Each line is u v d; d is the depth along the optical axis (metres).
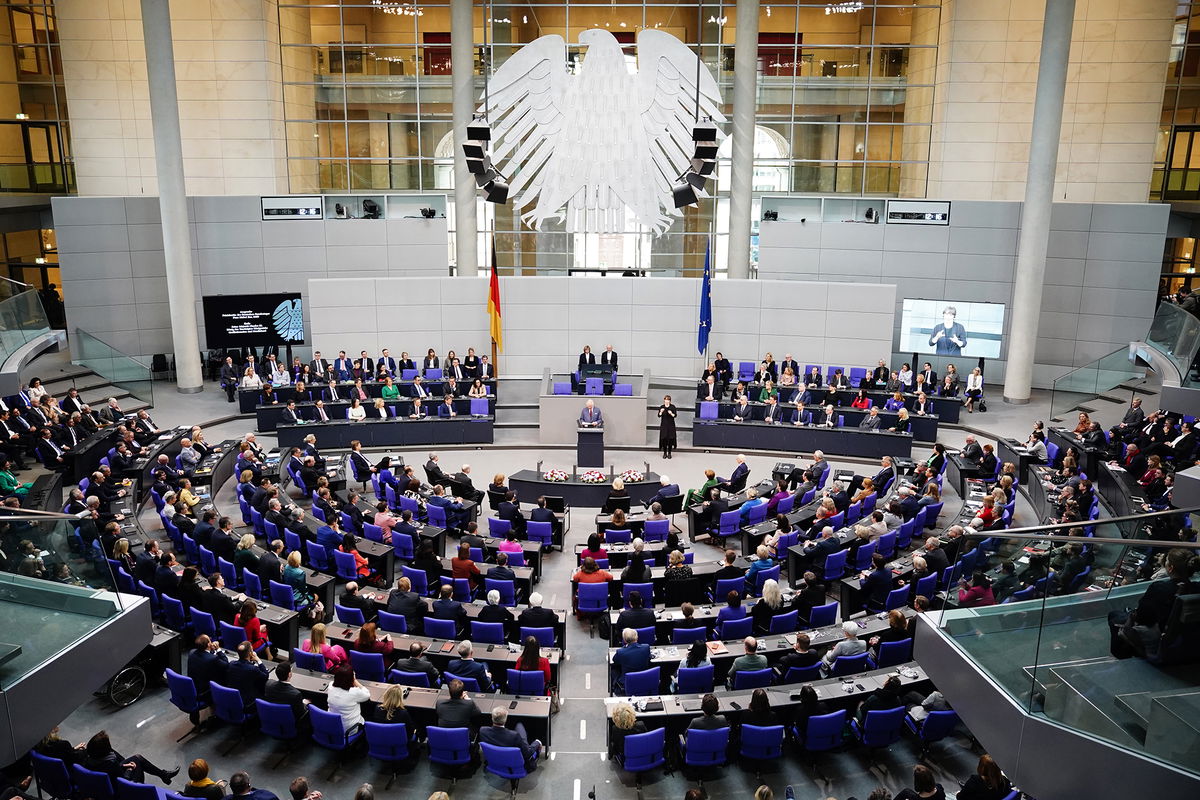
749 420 23.52
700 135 20.41
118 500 16.78
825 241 28.64
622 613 12.19
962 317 26.75
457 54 26.83
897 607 13.38
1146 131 28.38
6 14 29.42
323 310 26.22
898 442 22.38
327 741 10.23
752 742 9.98
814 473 18.77
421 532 15.95
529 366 27.30
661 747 9.94
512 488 19.44
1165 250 31.08
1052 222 27.75
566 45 26.55
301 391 23.62
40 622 8.37
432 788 10.23
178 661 12.02
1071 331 28.16
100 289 27.52
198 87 29.23
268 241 28.45
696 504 18.00
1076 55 28.31
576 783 10.35
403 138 30.78
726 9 28.81
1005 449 21.39
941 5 28.98
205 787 8.68
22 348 19.77
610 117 26.89
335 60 30.19
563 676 12.69
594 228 27.58
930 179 29.95
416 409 23.77
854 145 30.08
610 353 26.61
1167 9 27.47
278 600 13.38
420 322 26.86
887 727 10.16
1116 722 6.89
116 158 29.70
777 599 12.30
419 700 10.45
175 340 26.59
